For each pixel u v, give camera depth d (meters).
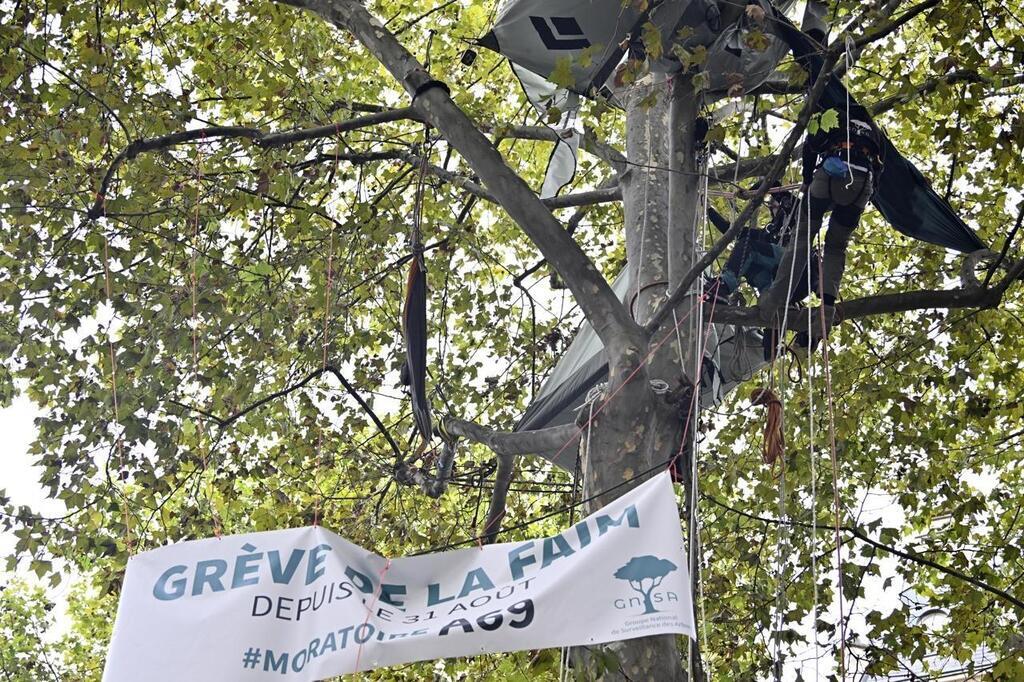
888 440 15.36
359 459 15.20
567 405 11.90
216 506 13.62
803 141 10.11
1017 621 12.80
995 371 14.13
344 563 8.00
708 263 9.02
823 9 10.07
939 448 14.70
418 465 15.42
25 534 12.80
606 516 7.96
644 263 10.60
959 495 14.05
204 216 13.66
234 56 13.97
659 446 9.45
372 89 15.87
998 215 14.96
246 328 14.28
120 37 14.13
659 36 8.72
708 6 9.53
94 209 12.49
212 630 7.76
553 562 7.82
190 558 8.10
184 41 14.41
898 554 11.34
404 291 15.42
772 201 10.80
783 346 10.27
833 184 9.43
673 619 7.40
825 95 9.62
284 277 14.27
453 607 7.72
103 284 13.66
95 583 13.47
